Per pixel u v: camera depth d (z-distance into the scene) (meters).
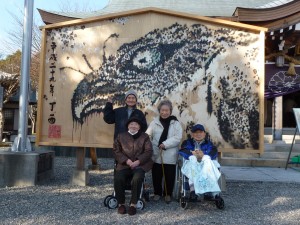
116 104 6.30
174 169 5.51
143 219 4.39
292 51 13.04
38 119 6.35
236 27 6.15
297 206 5.32
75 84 6.40
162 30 6.29
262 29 6.05
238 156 11.05
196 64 6.20
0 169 6.32
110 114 5.73
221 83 6.14
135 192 4.67
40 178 6.67
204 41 6.20
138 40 6.31
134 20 6.36
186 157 5.11
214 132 6.09
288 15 10.20
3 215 4.38
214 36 6.20
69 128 6.37
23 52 6.88
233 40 6.17
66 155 12.24
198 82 6.17
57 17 10.83
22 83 6.88
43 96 6.44
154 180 5.59
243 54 6.14
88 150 12.04
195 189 4.72
